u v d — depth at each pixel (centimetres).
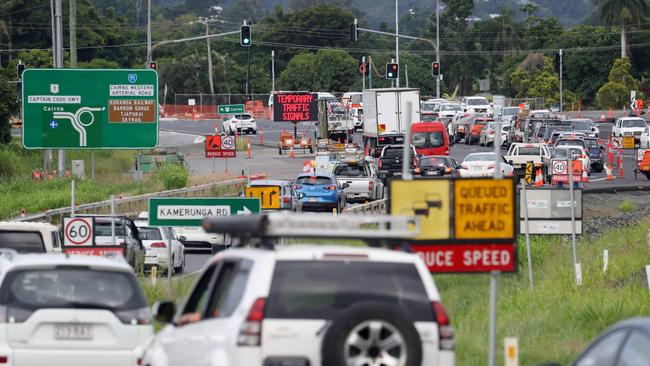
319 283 2539
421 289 2586
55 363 3531
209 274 2969
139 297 3666
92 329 3575
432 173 14500
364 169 14200
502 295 6450
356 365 2423
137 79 10550
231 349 2509
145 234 8888
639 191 14288
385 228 3084
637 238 8781
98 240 7925
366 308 2419
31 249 6512
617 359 2338
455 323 5353
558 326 5022
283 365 2484
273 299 2511
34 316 3528
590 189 14075
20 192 13988
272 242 2633
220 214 6344
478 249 3569
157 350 3122
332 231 2611
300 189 12788
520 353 4359
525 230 6781
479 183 3578
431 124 18162
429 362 2555
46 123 10488
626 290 5766
